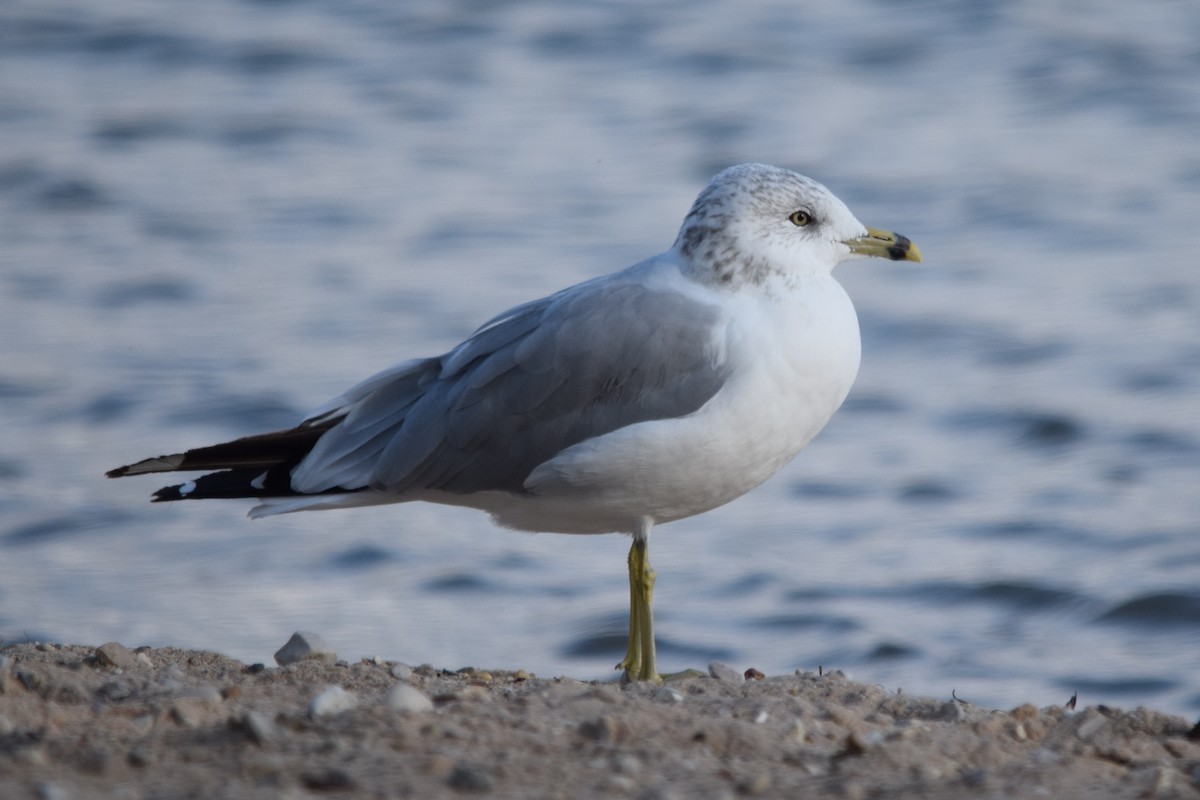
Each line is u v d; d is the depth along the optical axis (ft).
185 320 76.02
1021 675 43.39
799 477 60.03
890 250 28.84
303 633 28.12
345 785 18.42
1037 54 115.85
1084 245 83.92
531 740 20.30
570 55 119.75
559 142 101.96
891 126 103.04
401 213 89.81
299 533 54.90
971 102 107.45
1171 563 50.98
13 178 96.53
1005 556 52.06
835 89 111.24
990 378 69.10
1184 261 81.15
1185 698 41.57
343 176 97.04
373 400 29.37
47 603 48.80
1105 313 75.25
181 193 94.89
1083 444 62.28
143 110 110.11
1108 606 47.73
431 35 124.06
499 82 114.52
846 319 28.32
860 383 69.15
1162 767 20.20
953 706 24.26
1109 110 105.29
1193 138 99.71
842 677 26.14
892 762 20.26
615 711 21.71
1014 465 60.75
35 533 55.06
